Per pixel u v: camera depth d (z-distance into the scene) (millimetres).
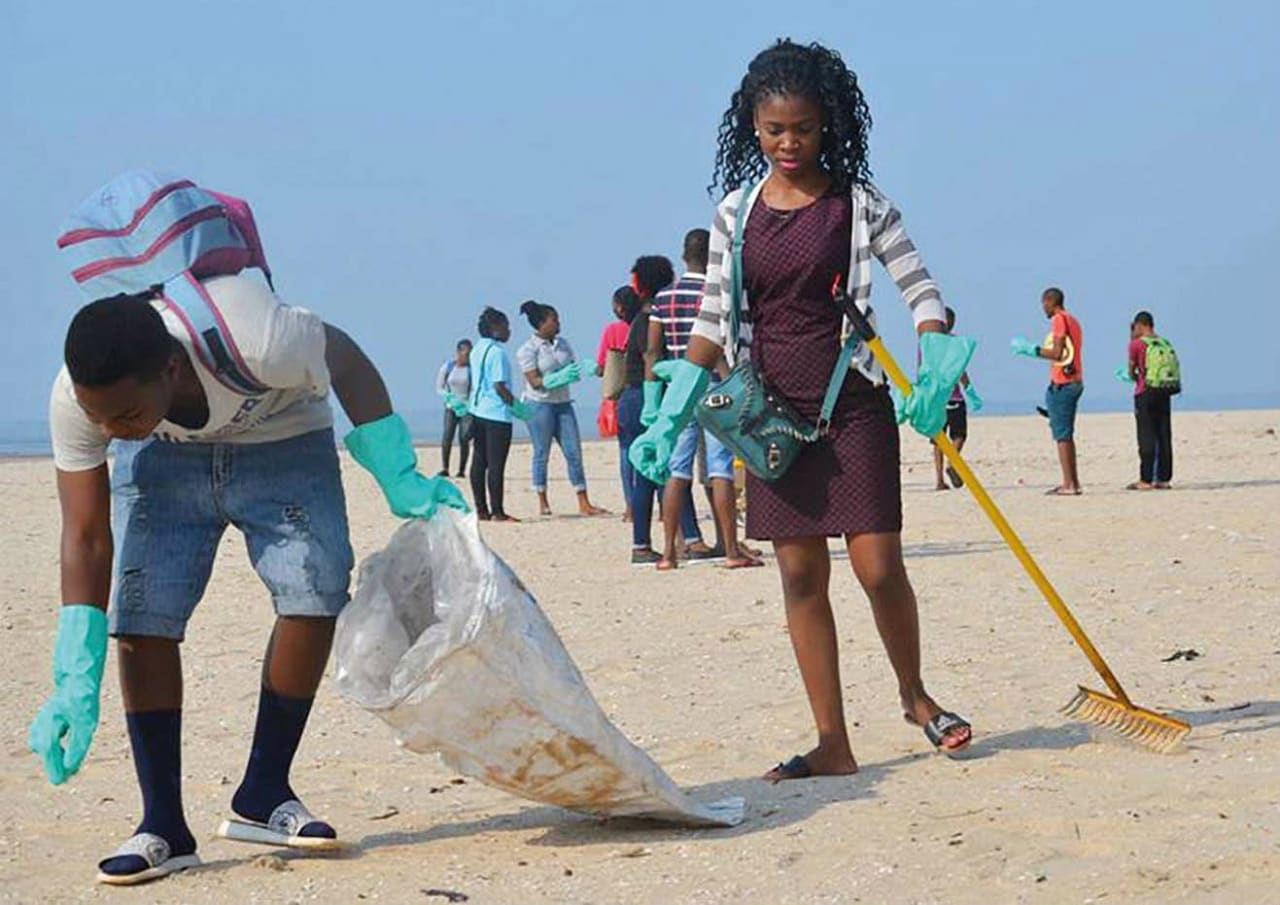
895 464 7238
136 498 6211
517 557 17297
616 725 8688
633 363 15844
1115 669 9477
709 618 12203
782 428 7102
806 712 8773
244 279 5941
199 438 6113
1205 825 6090
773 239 7098
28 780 7938
